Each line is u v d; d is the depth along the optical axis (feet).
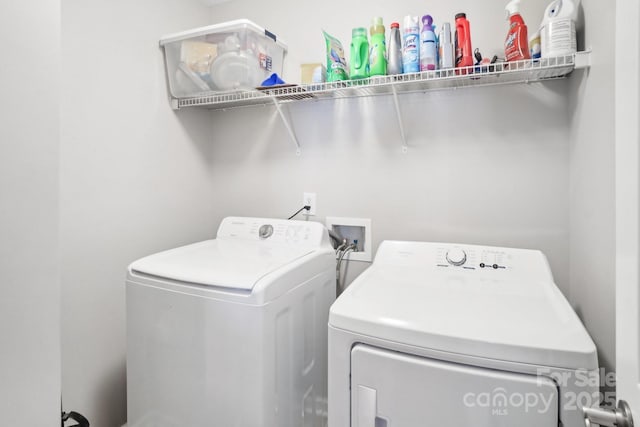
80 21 4.80
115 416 5.38
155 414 4.36
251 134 6.94
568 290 4.95
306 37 6.32
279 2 6.51
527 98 5.08
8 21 2.20
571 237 4.82
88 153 4.94
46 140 2.41
